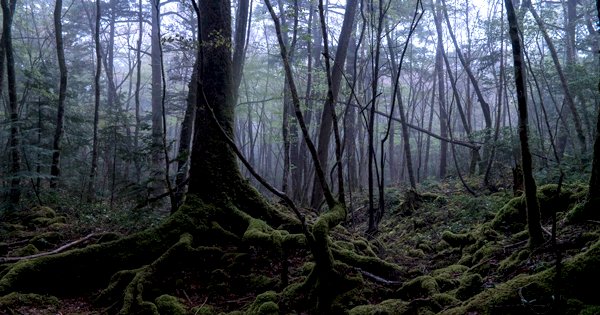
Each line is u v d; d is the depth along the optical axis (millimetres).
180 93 21250
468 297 5355
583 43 19031
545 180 11219
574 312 3963
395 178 34250
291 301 5977
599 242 4441
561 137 19516
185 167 10172
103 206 12430
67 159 17625
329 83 6797
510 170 16125
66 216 11359
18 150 11422
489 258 6711
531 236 5949
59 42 13562
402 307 5219
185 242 7121
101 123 23375
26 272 6617
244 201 8250
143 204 8648
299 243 6941
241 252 7391
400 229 12789
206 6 8336
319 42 25469
